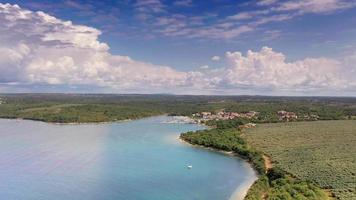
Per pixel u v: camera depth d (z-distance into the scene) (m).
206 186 135.62
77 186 135.12
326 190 118.38
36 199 121.19
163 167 164.25
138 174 152.12
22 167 161.62
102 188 132.62
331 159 165.75
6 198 122.00
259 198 110.75
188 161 177.12
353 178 129.88
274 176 135.75
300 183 119.75
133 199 121.94
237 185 136.75
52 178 144.88
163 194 126.69
